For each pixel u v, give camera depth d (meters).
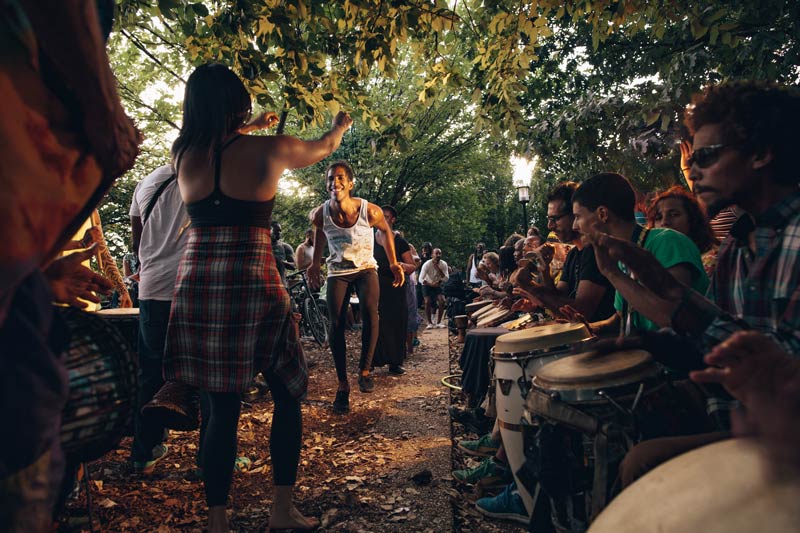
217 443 2.23
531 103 9.73
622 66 8.51
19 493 0.81
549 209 3.34
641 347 1.71
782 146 1.39
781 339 1.21
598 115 7.10
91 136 0.94
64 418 1.13
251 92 3.47
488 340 3.62
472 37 4.81
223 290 2.18
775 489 0.65
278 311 2.28
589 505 1.74
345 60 3.89
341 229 4.87
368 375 5.30
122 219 11.16
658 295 1.53
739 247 1.57
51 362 0.87
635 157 6.78
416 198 21.59
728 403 1.54
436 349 8.47
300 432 2.51
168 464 3.28
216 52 3.52
